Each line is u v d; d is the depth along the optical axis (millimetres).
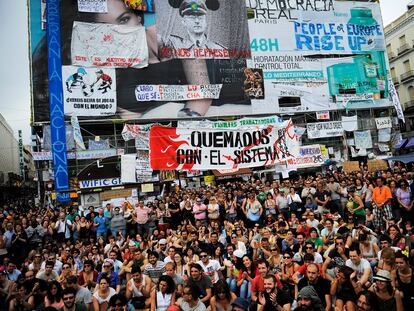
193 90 22641
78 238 11906
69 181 19562
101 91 20719
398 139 27016
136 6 21828
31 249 10969
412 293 5398
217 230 10375
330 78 25375
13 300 6473
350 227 9688
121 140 23531
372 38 26766
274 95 24141
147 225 12492
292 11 25234
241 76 23656
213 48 23359
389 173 14141
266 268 6570
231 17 23938
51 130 19250
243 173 21859
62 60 20188
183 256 8414
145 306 6730
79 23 20672
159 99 21906
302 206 13273
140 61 21672
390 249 6066
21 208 27219
